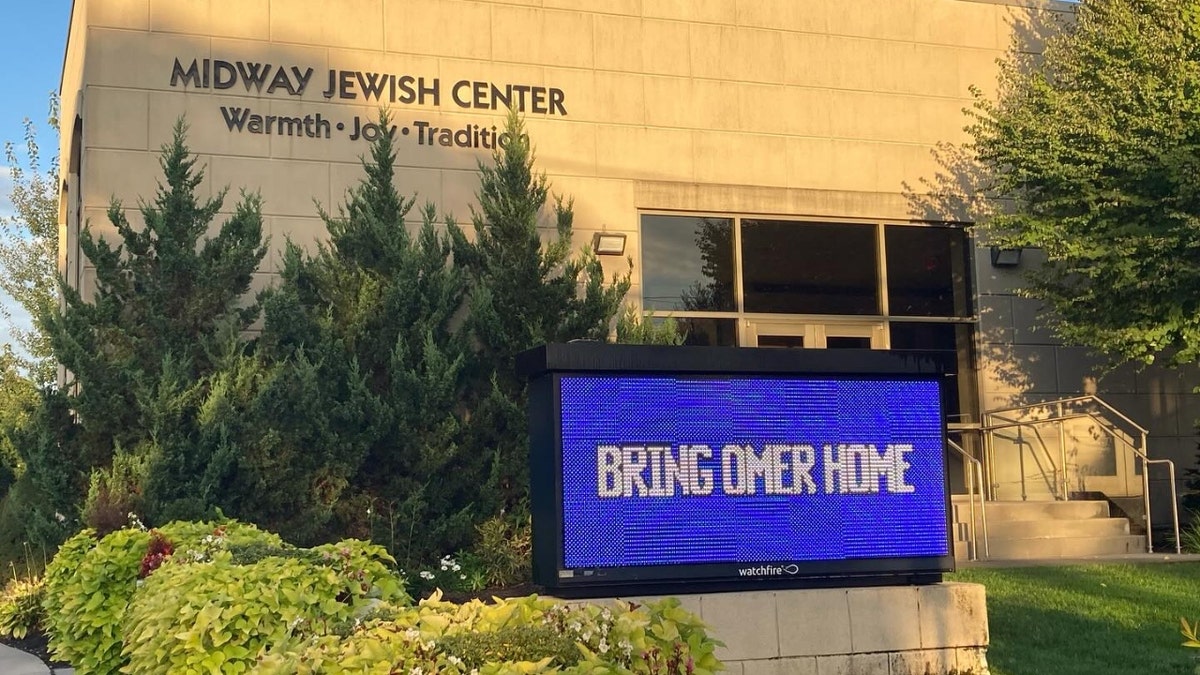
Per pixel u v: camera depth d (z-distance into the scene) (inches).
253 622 229.8
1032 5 659.4
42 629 402.3
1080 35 580.4
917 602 299.9
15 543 462.0
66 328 417.4
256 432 406.0
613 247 552.4
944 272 631.2
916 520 302.2
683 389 286.0
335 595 245.6
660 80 584.1
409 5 541.0
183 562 280.4
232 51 510.9
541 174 542.6
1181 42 521.7
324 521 406.6
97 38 492.7
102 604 304.5
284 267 462.6
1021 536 544.4
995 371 625.9
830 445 296.2
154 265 437.7
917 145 627.8
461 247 488.4
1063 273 566.6
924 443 305.3
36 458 406.3
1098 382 641.0
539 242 480.4
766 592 286.8
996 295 631.8
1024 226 558.9
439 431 428.1
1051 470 627.2
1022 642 337.7
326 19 526.9
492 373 463.8
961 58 642.2
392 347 441.7
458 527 424.8
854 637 293.0
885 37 629.3
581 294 542.9
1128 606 381.1
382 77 532.7
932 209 625.0
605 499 275.9
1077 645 331.3
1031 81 585.3
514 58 557.6
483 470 446.6
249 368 417.1
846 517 295.9
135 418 412.2
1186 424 649.6
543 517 280.4
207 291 433.4
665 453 282.0
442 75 543.5
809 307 601.6
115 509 380.5
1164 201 500.4
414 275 447.8
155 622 238.5
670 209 579.2
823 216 606.2
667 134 581.9
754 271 596.1
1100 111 530.3
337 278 452.8
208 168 501.4
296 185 513.3
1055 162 525.7
